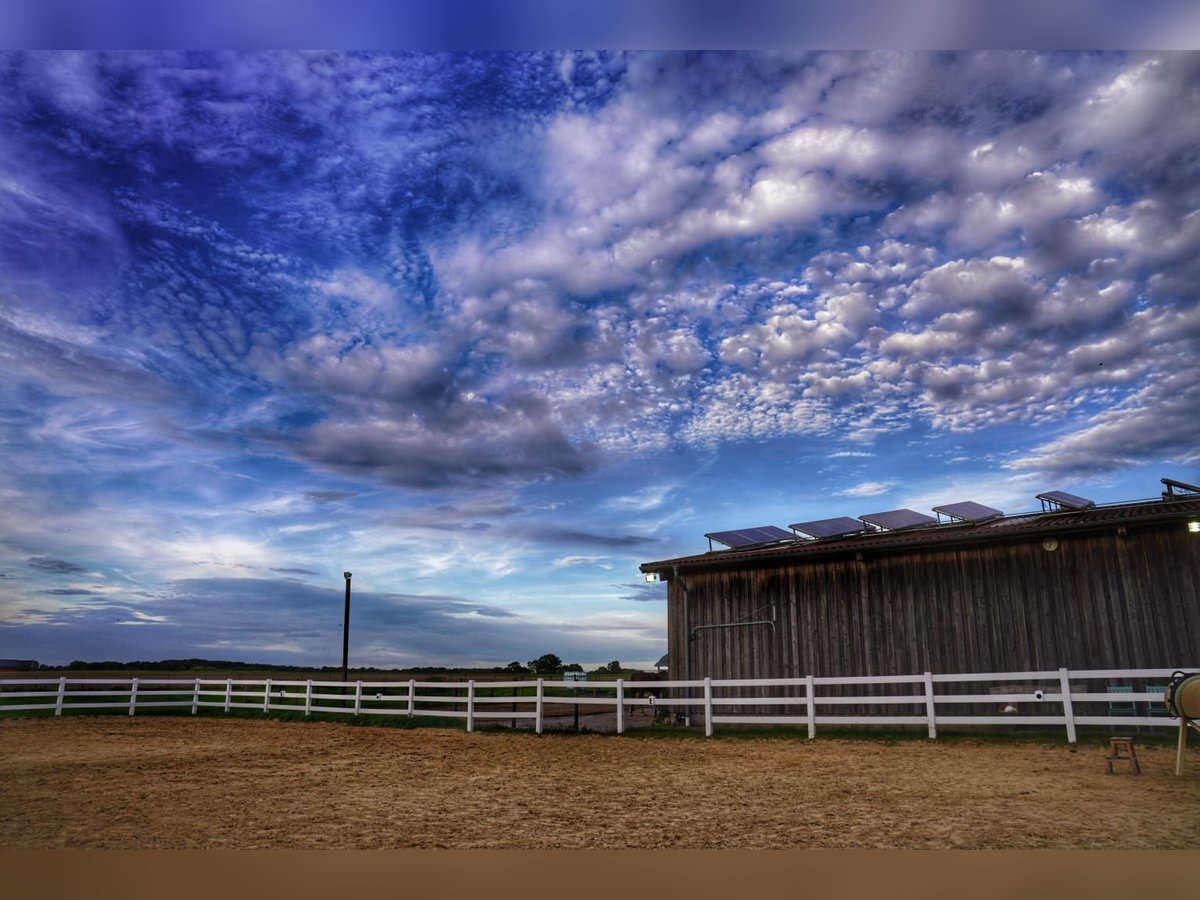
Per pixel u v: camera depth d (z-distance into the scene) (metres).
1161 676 9.39
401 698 15.24
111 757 10.29
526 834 5.43
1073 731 9.68
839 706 12.51
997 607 11.55
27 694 17.08
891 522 13.91
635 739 11.98
